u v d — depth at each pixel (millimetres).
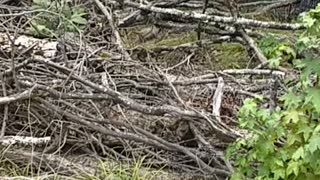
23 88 3904
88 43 4863
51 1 4910
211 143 3799
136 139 3680
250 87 4316
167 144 3660
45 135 3820
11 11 5113
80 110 3740
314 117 2807
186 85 4215
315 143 2637
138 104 3697
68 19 4633
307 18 2805
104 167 3547
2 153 3605
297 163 2770
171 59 5234
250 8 6430
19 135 3834
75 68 3980
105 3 5480
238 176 2975
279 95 3920
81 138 3846
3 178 3412
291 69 4305
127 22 5395
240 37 5316
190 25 5469
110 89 3750
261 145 2854
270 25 5043
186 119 3727
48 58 4328
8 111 3895
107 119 3775
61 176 3521
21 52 4180
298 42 2842
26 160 3629
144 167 3686
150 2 5496
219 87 4031
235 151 3172
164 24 5508
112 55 4574
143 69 4359
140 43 5691
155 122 3887
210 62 5133
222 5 5664
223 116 3865
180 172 3678
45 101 3750
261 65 4559
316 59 2809
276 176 2799
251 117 2896
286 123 2826
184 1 5512
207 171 3588
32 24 4504
